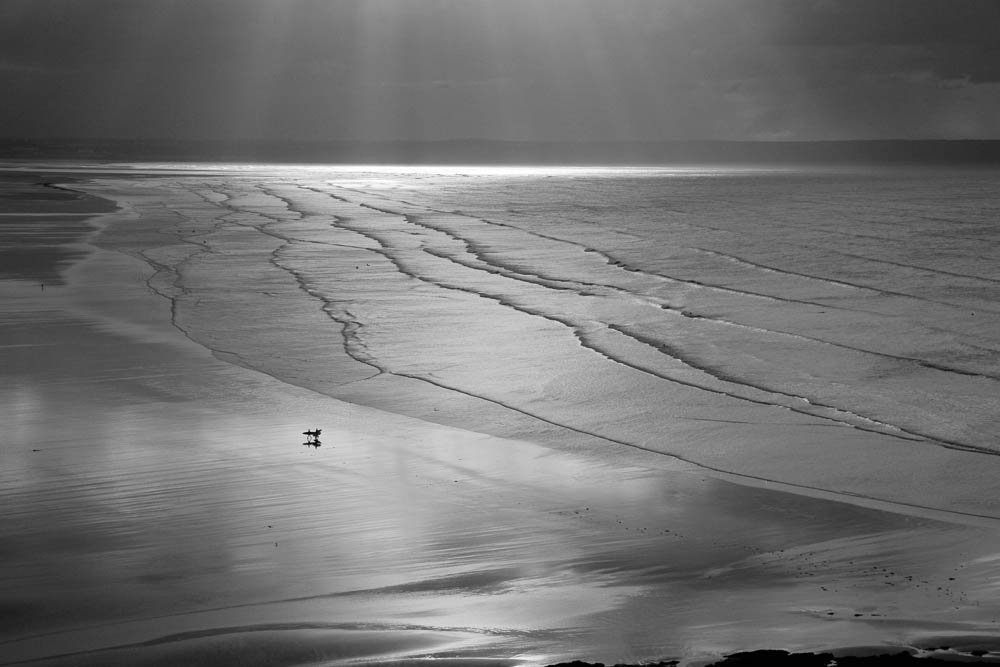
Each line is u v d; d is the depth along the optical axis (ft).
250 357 65.51
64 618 27.96
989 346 70.59
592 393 57.77
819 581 31.22
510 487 41.34
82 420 50.03
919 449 47.75
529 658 24.45
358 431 49.57
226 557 32.83
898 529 36.73
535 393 57.62
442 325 76.74
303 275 102.53
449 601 29.32
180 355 65.57
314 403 54.85
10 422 49.44
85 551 33.19
